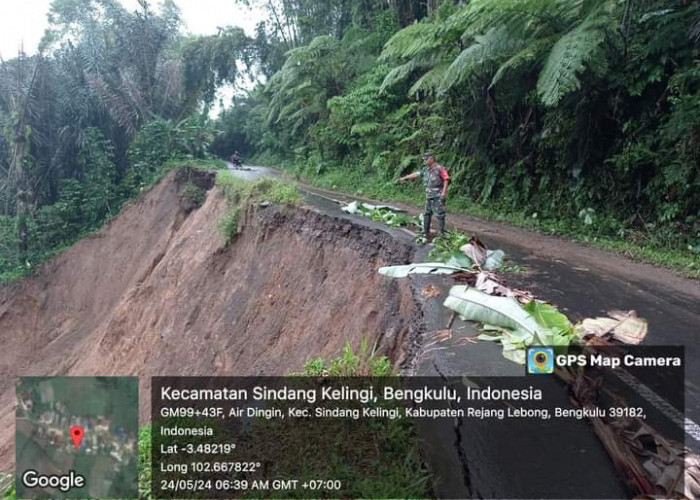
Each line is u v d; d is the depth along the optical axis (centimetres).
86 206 2914
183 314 1602
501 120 1441
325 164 2567
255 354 1177
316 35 3284
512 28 1095
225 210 1823
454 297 541
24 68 2941
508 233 1142
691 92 945
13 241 2792
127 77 3152
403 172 1912
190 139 3170
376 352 680
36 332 2533
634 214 1042
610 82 1063
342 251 1123
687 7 968
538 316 469
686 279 757
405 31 1471
